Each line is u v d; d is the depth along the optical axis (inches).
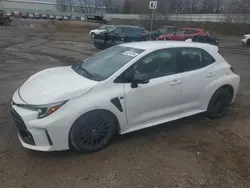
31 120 114.8
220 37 1284.4
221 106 182.2
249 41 828.6
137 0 2299.5
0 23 1389.0
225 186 109.8
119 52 156.9
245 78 332.8
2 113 179.5
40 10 3302.2
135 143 142.9
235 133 161.6
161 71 149.0
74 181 109.1
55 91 121.9
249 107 211.8
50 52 552.7
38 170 115.9
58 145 119.6
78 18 2810.0
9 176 111.0
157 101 145.9
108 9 3422.7
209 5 2321.6
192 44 166.7
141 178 112.5
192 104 164.6
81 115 121.6
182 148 139.7
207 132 161.3
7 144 136.9
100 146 132.3
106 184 107.9
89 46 708.7
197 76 161.2
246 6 1535.4
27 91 129.2
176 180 112.3
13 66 371.2
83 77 138.6
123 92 132.3
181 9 2335.1
